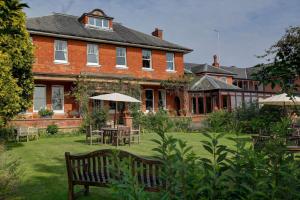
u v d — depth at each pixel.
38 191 7.14
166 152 2.65
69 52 25.05
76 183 6.16
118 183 2.43
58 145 15.84
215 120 2.79
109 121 22.56
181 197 2.40
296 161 2.51
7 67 12.43
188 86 29.33
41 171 9.36
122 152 5.28
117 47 27.47
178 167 2.42
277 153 2.48
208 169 2.49
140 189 2.37
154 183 5.00
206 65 42.09
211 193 2.39
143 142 16.97
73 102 25.00
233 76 44.12
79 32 25.61
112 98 17.81
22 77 14.39
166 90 29.81
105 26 28.17
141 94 27.81
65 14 28.00
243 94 32.41
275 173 2.37
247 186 2.30
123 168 2.62
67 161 6.20
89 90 23.59
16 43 13.29
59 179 8.33
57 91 24.56
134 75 27.98
